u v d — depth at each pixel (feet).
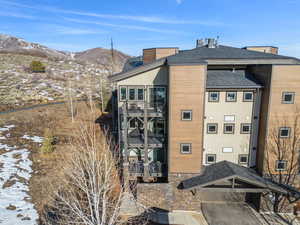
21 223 39.91
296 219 45.62
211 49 60.23
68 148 67.77
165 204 48.44
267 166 49.49
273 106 46.88
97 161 39.73
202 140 48.37
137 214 45.39
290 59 46.37
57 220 39.58
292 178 49.37
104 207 31.04
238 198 53.78
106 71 241.55
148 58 68.33
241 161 54.65
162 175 52.08
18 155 64.64
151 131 57.72
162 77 53.67
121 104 55.62
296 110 46.57
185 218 46.50
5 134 78.89
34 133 81.76
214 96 51.78
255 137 52.80
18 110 109.29
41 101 128.67
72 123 94.12
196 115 47.44
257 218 46.29
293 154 48.44
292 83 45.55
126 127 50.47
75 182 41.27
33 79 173.58
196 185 45.06
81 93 152.76
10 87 146.72
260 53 53.72
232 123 52.80
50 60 266.98
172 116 47.75
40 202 45.68
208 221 45.27
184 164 49.55
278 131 47.88
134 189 51.39
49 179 52.49
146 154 51.37
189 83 46.19
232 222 44.88
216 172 47.88
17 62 225.15
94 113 111.86
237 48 60.90
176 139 48.67
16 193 48.47
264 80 48.60
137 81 54.24
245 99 51.55
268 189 43.93
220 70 56.59
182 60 48.29
